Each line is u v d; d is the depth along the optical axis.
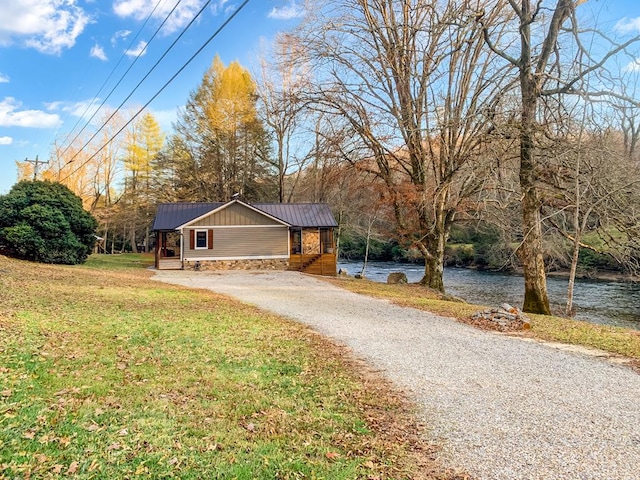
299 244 24.50
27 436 3.23
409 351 6.77
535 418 4.12
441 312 10.52
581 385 5.11
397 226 19.69
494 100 13.28
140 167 34.75
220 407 4.20
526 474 3.07
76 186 34.38
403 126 16.50
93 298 9.91
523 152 12.04
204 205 24.66
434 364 6.05
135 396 4.31
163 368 5.34
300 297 13.22
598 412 4.27
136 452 3.14
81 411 3.79
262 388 4.86
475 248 30.38
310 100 17.41
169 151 33.69
